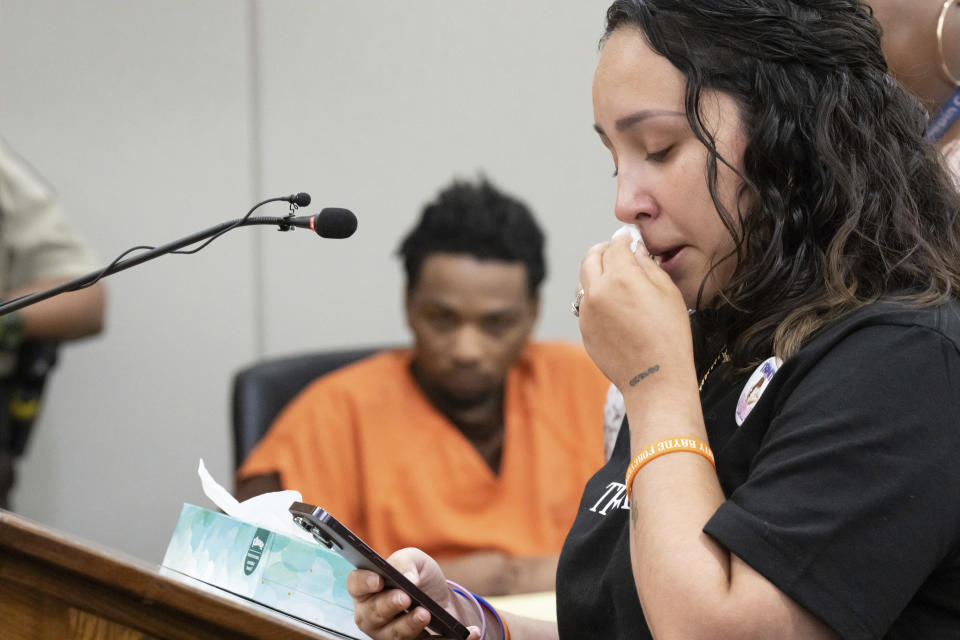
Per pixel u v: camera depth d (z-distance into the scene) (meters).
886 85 2.46
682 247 2.45
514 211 5.80
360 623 2.38
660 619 2.07
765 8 2.36
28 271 7.23
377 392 5.70
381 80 8.67
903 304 2.17
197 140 8.54
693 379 2.34
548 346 5.94
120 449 8.57
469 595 2.90
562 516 5.66
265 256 8.64
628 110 2.41
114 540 8.58
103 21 8.42
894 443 2.01
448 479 5.62
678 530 2.12
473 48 8.70
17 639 1.95
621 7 2.49
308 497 5.52
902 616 2.13
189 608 1.88
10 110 8.34
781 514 2.02
